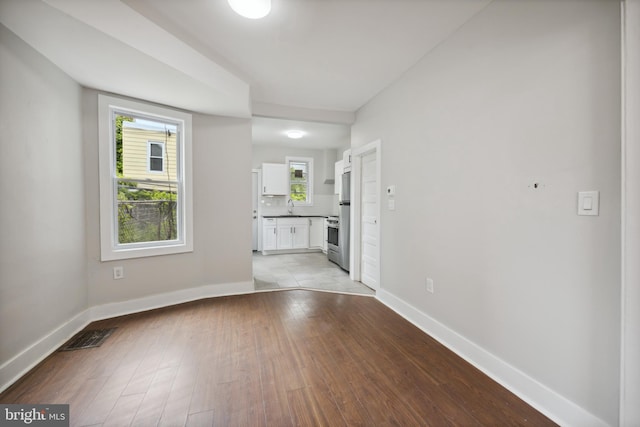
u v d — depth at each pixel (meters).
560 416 1.44
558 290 1.45
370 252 3.79
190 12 1.90
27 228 1.87
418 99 2.56
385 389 1.69
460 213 2.08
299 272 4.63
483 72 1.87
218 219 3.35
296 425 1.41
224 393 1.63
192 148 3.17
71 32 1.70
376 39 2.21
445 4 1.82
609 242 1.26
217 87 2.54
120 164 2.80
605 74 1.26
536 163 1.54
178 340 2.26
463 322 2.07
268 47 2.33
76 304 2.41
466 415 1.48
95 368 1.86
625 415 1.16
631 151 1.12
